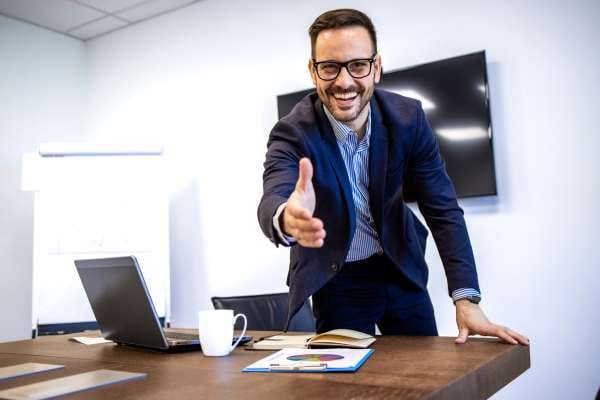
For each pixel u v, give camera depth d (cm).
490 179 255
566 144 243
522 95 255
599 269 233
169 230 361
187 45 366
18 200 368
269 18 333
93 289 132
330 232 138
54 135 392
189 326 347
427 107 272
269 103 330
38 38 388
